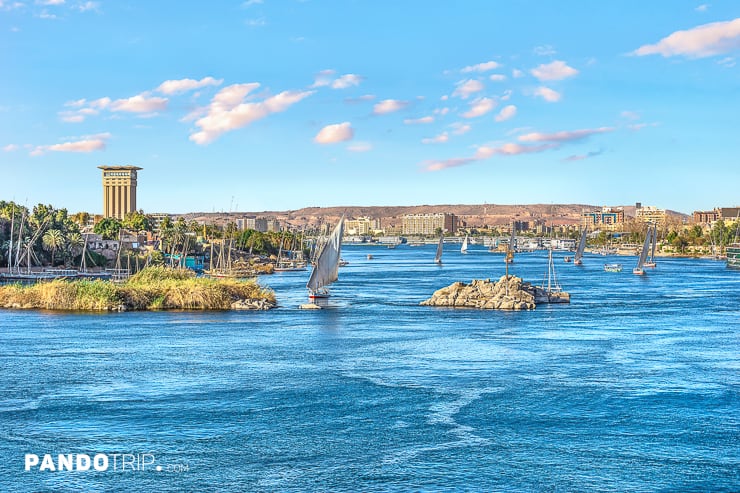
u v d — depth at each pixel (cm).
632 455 4634
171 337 8869
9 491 4106
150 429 5122
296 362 7331
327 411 5559
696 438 4934
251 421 5306
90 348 8038
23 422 5262
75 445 4806
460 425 5212
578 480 4256
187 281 12494
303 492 4094
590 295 14950
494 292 12838
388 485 4184
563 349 8100
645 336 9069
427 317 11062
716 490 4125
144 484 4203
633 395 6009
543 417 5406
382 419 5359
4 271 17775
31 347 8081
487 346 8306
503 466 4456
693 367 7094
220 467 4444
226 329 9600
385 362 7350
